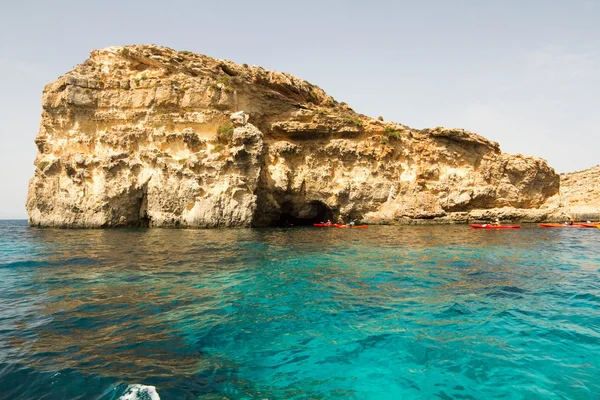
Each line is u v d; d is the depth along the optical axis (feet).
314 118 136.67
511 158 144.46
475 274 44.86
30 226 114.32
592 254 61.77
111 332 24.95
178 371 19.79
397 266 50.03
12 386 17.78
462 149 142.82
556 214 140.87
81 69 118.01
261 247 68.13
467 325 27.02
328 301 32.89
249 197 111.96
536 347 23.22
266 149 133.08
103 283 38.60
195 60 124.88
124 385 18.04
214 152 113.80
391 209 138.31
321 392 18.25
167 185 108.88
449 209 139.64
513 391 18.21
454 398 17.69
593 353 22.34
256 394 17.93
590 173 199.00
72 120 113.80
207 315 28.76
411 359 21.70
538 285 39.22
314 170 136.98
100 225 107.34
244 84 125.49
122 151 111.34
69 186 109.29
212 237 84.17
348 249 66.90
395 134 140.26
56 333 24.61
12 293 34.40
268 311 30.01
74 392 17.37
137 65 120.47
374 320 28.07
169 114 114.62
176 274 43.42
